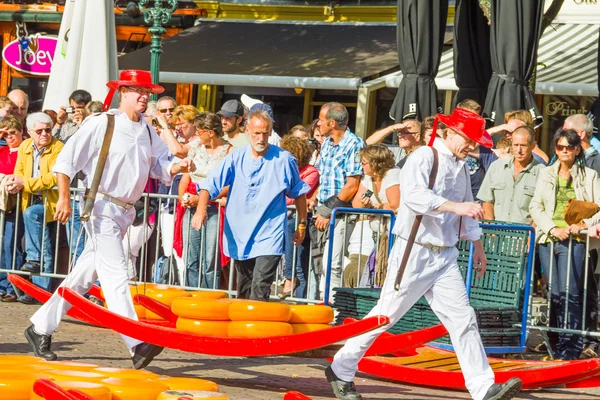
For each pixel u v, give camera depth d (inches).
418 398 339.3
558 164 423.8
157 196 480.7
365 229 454.3
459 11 577.6
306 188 392.2
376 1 880.3
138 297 398.0
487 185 445.7
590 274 421.7
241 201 387.9
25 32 985.5
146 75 352.2
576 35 760.3
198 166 470.0
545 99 790.5
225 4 922.7
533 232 400.5
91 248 358.3
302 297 488.1
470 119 308.0
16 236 518.6
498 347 394.3
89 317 363.3
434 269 313.7
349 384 325.1
